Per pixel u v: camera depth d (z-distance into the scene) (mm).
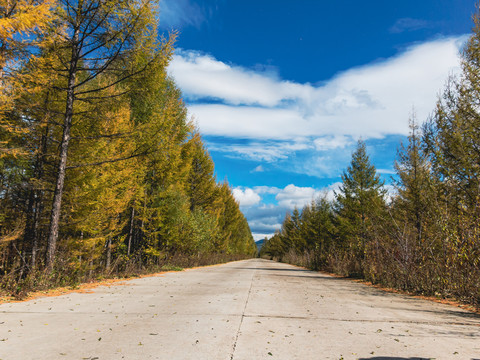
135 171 14133
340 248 24109
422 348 3641
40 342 3643
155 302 6734
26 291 7520
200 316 5332
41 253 11656
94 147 11969
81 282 10516
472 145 10492
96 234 12422
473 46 10945
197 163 27359
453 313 6367
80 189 11828
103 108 11086
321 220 33500
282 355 3320
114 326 4508
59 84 11281
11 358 3074
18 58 8492
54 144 11852
